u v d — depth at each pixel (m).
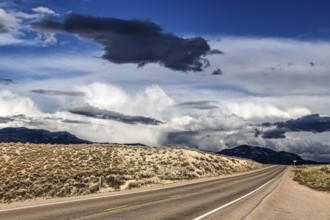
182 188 38.00
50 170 52.78
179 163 75.00
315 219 18.38
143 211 18.06
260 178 65.56
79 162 61.03
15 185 44.62
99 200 23.20
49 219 14.35
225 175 78.06
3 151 67.38
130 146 89.94
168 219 15.56
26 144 82.56
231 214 18.16
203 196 28.75
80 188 43.81
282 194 32.78
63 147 79.69
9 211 16.50
